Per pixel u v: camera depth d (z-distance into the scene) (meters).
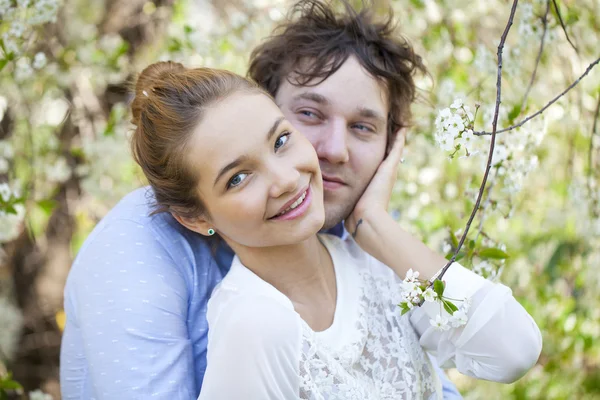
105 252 1.35
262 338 1.16
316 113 1.44
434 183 2.60
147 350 1.29
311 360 1.20
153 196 1.41
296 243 1.25
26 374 2.76
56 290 2.82
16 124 2.54
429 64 2.37
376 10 1.79
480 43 2.37
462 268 1.30
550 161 2.61
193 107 1.20
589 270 2.68
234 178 1.19
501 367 1.26
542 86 2.31
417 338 1.40
